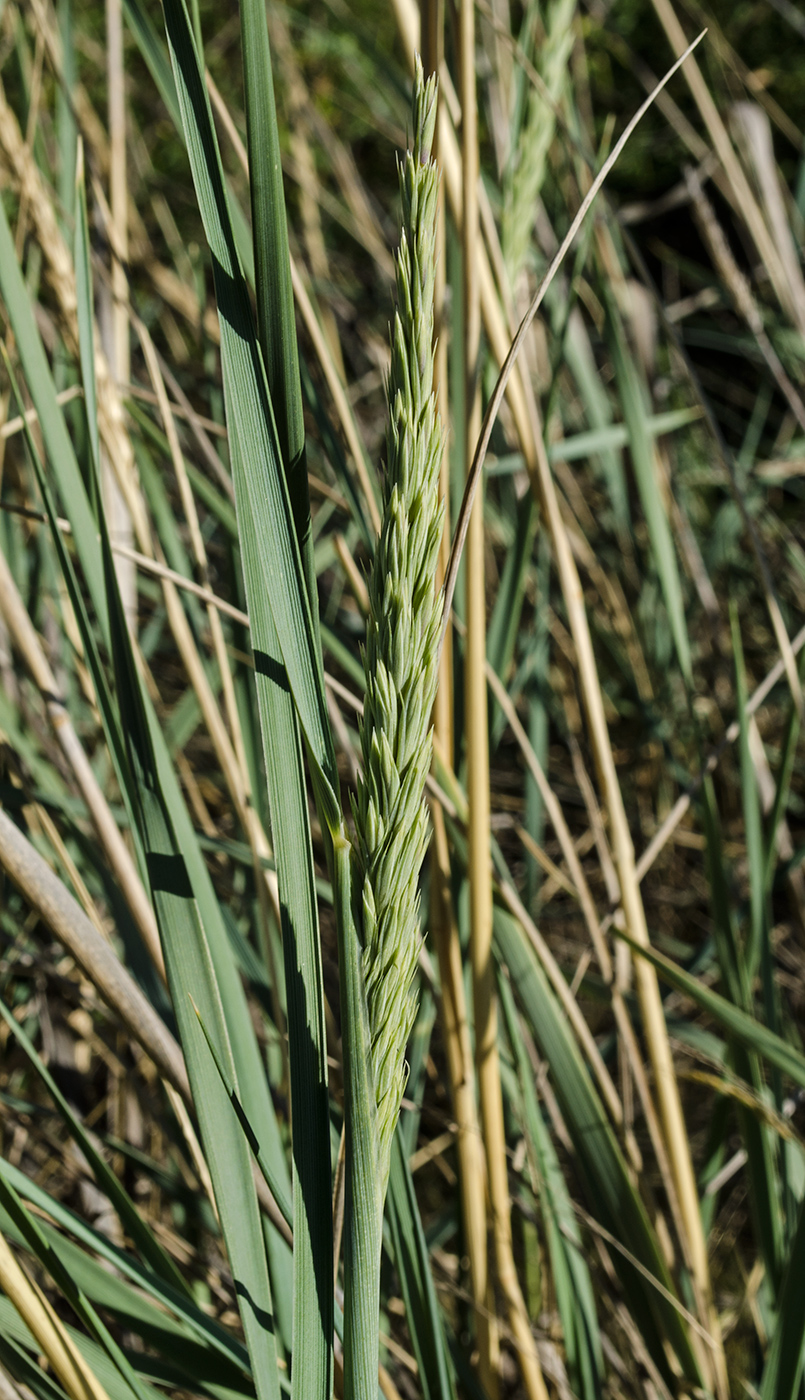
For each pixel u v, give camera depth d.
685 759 2.69
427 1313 0.95
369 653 0.74
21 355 0.91
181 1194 1.33
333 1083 1.47
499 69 1.71
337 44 2.68
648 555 2.57
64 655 1.67
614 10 4.80
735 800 2.68
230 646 1.57
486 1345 1.10
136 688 0.88
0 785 1.22
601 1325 1.53
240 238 0.93
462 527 0.77
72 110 1.42
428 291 0.72
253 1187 0.88
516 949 1.17
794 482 3.08
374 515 1.09
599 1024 2.15
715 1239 1.78
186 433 1.94
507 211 1.32
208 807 2.43
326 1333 0.81
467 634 0.97
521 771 2.72
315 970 0.81
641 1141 2.02
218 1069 0.84
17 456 1.93
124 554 0.97
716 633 2.43
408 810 0.75
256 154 0.77
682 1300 1.32
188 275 2.51
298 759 0.81
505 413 1.75
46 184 1.52
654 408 2.37
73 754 1.04
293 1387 0.80
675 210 5.04
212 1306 1.36
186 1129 0.99
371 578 0.73
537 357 2.30
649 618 2.60
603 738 1.20
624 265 2.41
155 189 2.92
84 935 0.90
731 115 2.25
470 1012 1.29
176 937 0.88
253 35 0.76
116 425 1.32
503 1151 1.06
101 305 1.46
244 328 0.78
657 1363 1.21
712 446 3.14
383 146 4.31
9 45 1.99
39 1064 0.94
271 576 0.78
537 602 1.92
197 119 0.77
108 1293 0.96
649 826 2.69
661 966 1.14
